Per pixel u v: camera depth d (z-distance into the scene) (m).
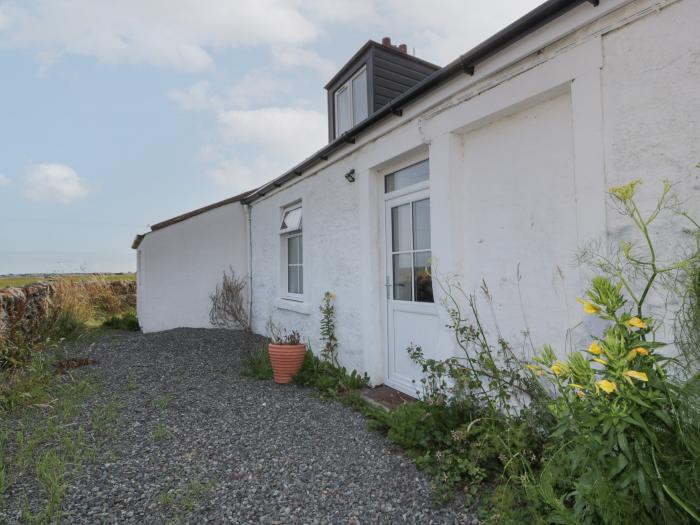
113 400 4.22
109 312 12.80
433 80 3.52
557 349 2.82
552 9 2.57
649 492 1.54
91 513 2.29
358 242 5.00
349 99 7.26
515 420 2.80
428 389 3.67
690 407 1.56
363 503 2.41
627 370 1.60
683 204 2.12
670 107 2.18
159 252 9.59
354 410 3.99
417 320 4.23
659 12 2.21
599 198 2.47
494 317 3.31
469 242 3.55
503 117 3.26
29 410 3.84
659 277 2.19
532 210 3.03
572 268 2.74
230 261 9.07
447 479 2.49
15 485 2.55
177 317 9.46
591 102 2.51
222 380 5.10
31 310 6.86
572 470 1.88
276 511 2.34
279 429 3.54
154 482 2.64
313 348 6.05
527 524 1.98
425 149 4.10
